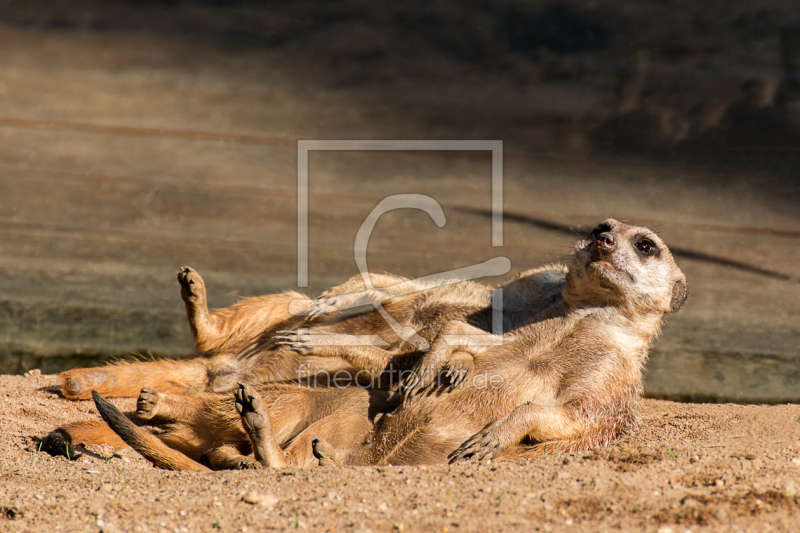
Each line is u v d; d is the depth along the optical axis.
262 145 21.58
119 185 18.67
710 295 14.94
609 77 26.88
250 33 30.30
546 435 8.56
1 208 17.06
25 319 12.89
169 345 12.66
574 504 6.43
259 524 6.20
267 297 10.70
